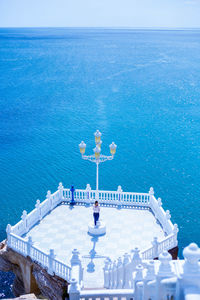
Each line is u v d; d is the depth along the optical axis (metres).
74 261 15.95
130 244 20.69
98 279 17.64
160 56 187.12
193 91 96.38
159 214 23.28
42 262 18.81
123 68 140.00
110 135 59.59
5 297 24.31
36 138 58.38
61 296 17.73
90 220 23.48
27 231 22.06
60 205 25.64
